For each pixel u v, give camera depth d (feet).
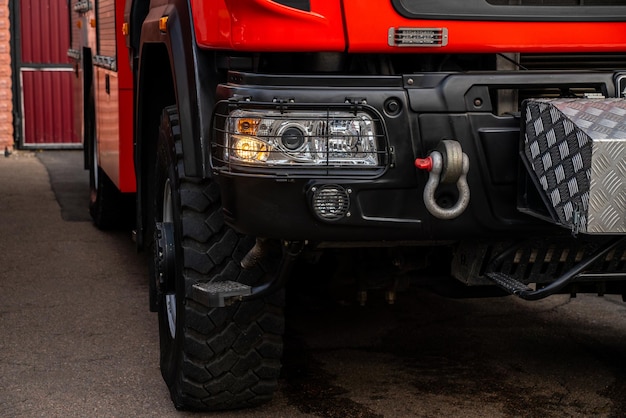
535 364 17.53
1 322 20.04
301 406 15.33
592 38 13.83
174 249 15.14
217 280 14.14
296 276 16.56
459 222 12.80
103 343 18.70
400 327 19.76
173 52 14.58
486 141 12.68
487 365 17.44
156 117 18.17
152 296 18.02
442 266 15.42
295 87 12.50
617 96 13.12
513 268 13.71
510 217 12.89
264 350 14.46
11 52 50.11
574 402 15.65
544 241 13.41
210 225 14.26
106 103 24.67
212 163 13.47
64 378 16.69
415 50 13.16
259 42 12.91
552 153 11.98
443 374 16.94
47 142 51.44
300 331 19.45
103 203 28.27
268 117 12.42
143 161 18.58
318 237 12.59
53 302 21.65
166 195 16.31
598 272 13.38
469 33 13.32
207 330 14.21
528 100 12.51
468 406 15.40
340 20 12.92
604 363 17.62
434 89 12.62
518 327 19.83
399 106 12.53
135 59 19.52
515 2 13.51
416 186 12.64
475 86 12.74
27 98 50.83
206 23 13.84
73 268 24.91
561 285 12.33
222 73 14.14
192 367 14.33
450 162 12.12
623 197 11.27
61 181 40.45
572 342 18.86
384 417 14.88
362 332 19.39
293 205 12.49
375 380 16.58
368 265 15.43
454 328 19.71
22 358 17.76
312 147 12.45
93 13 27.27
